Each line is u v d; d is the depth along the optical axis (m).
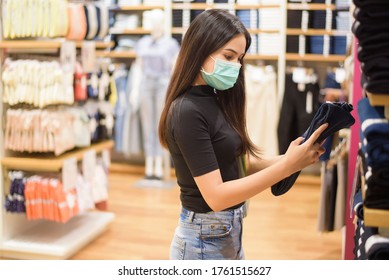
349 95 3.21
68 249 3.57
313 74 6.03
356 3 1.37
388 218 1.36
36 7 3.45
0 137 3.57
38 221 4.04
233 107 1.73
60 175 3.62
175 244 1.74
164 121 1.65
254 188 1.51
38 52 3.66
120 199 5.26
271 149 6.09
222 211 1.67
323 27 5.90
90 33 3.86
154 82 5.91
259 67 6.13
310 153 1.52
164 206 5.02
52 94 3.43
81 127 3.82
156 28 5.83
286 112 5.94
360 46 1.40
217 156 1.63
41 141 3.49
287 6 5.93
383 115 1.50
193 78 1.61
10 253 3.65
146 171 6.13
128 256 3.67
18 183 3.54
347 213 3.04
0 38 3.49
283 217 4.67
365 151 1.44
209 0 6.12
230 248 1.70
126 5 6.34
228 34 1.58
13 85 3.47
